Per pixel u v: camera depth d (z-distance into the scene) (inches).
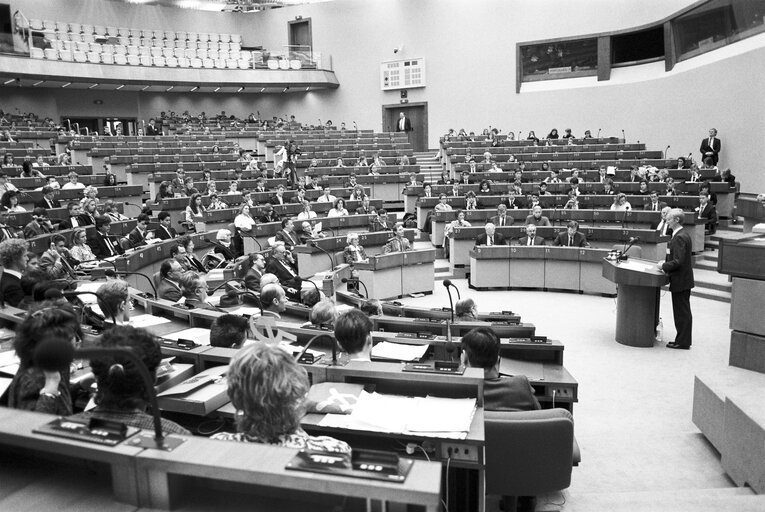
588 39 826.2
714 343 297.6
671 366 263.1
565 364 267.6
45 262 260.5
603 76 813.9
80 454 60.0
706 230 504.4
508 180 648.4
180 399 100.5
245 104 1066.7
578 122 837.2
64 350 50.8
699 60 674.8
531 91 875.4
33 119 850.8
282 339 144.3
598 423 201.9
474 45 912.9
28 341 92.1
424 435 89.1
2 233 329.7
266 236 485.4
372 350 141.9
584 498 141.1
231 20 1069.8
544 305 394.0
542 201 558.3
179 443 60.5
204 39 1032.2
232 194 568.4
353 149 839.1
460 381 101.2
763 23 566.6
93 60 864.9
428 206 596.1
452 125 943.0
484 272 445.1
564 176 636.7
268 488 59.7
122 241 394.6
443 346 147.3
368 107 1007.0
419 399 100.2
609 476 163.8
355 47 1003.9
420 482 53.9
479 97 917.2
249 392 73.1
